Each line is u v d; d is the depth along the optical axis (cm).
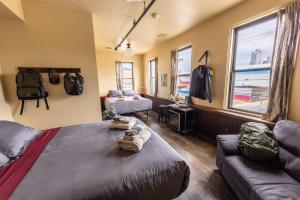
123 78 668
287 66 187
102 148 150
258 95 244
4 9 182
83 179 104
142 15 247
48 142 166
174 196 129
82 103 275
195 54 354
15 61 222
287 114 195
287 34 185
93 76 279
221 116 285
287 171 142
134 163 123
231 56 277
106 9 250
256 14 220
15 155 133
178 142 312
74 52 258
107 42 466
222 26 278
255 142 163
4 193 92
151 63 615
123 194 102
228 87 288
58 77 247
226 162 172
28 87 220
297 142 145
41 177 107
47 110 250
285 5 189
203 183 188
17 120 233
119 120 212
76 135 184
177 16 286
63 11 243
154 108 575
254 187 124
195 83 333
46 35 236
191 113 361
